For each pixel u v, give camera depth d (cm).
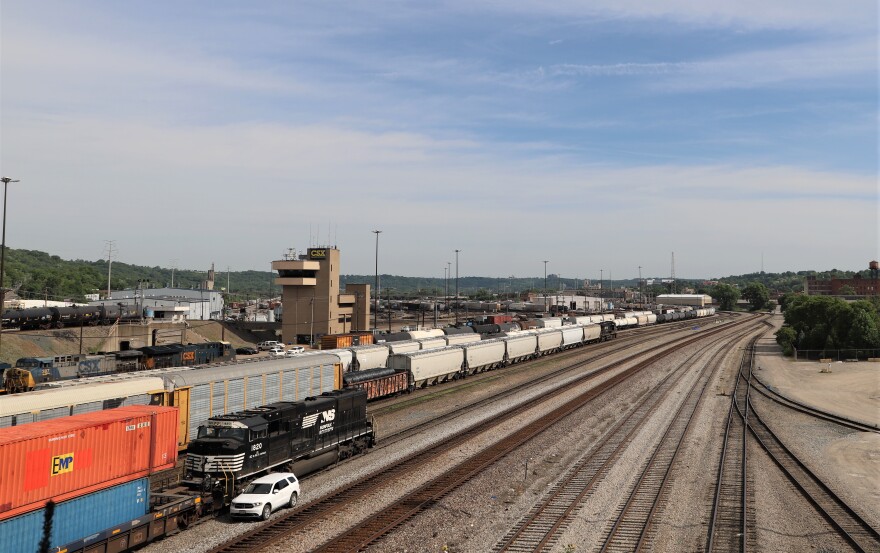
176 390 3691
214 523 2619
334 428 3447
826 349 9338
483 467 3450
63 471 2023
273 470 3025
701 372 7919
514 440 4147
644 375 7556
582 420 4859
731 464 3559
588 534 2477
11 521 1864
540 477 3322
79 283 19962
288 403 3219
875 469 3519
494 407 5444
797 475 3366
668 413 5162
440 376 6850
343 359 6116
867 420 4984
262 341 12219
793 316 10169
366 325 12381
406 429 4497
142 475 2327
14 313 8644
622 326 15775
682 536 2456
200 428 2855
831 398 6122
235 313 18850
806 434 4434
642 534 2450
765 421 4900
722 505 2833
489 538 2439
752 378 7450
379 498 2919
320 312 11444
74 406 3222
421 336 8994
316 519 2627
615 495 2983
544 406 5506
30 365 5519
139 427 2317
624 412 5266
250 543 2378
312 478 3250
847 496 3005
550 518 2652
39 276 19238
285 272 11550
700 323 19212
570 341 10819
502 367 8500
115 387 3428
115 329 9469
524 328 11975
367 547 2323
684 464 3547
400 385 5988
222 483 2703
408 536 2445
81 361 5903
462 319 16812
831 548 2362
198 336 10831
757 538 2434
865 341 9256
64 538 2016
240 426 2814
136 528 2245
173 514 2427
